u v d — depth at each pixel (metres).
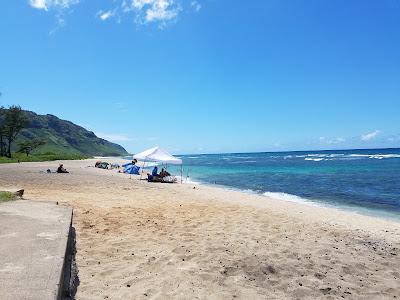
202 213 12.70
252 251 7.92
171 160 27.84
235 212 13.24
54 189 18.23
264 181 32.50
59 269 3.89
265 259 7.38
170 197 17.33
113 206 13.24
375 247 9.03
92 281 5.80
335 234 10.22
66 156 93.38
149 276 6.19
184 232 9.48
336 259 7.71
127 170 36.22
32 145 96.19
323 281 6.45
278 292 5.91
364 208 17.36
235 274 6.54
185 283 5.97
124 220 10.62
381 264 7.58
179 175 41.47
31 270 3.84
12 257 4.27
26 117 92.12
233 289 5.88
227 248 8.06
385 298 5.87
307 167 54.22
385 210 16.75
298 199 20.50
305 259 7.57
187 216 11.95
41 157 82.62
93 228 9.36
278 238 9.27
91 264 6.63
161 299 5.32
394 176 34.91
